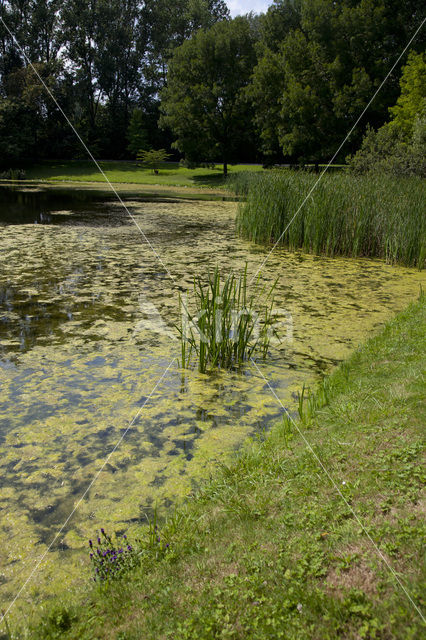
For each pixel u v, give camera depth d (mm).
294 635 1864
